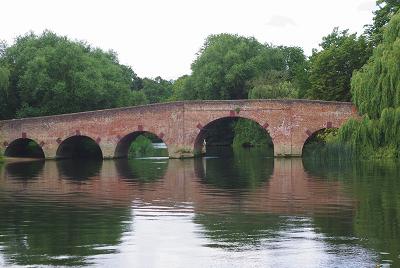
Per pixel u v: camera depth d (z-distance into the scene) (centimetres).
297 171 4503
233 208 2662
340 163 5075
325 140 5978
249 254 1803
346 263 1684
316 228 2152
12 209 2733
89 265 1706
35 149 7556
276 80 8325
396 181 3553
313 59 8106
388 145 4850
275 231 2114
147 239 2025
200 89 8956
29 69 7306
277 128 6222
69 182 4006
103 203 2900
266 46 9338
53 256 1808
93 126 6731
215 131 10050
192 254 1817
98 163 6134
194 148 6500
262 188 3416
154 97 15175
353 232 2073
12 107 7712
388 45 4906
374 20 6738
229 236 2048
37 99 7481
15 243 1986
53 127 6838
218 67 8744
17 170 5244
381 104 4834
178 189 3466
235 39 9256
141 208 2712
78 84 7325
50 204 2889
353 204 2689
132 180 4097
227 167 5169
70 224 2319
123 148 6962
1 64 7638
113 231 2169
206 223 2295
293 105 6159
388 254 1770
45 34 8006
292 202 2806
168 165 5616
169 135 6525
